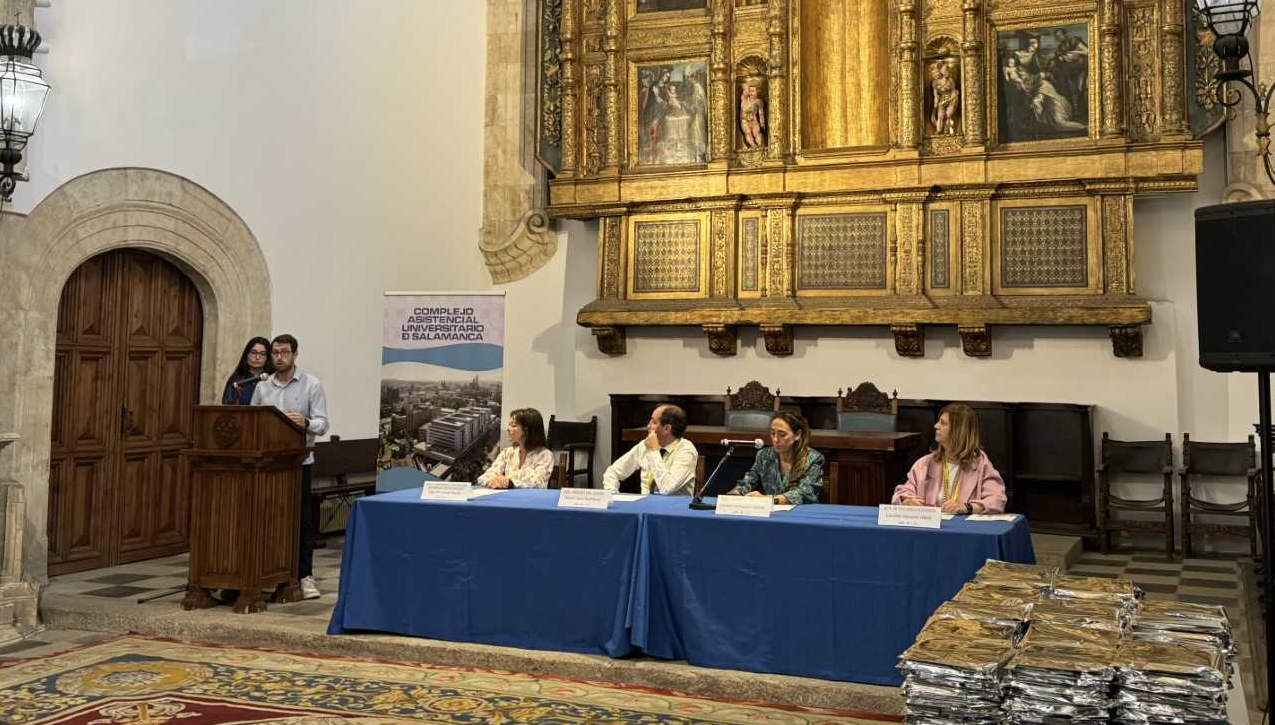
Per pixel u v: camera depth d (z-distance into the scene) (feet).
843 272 34.32
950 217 33.19
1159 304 31.45
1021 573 12.21
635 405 36.47
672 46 36.45
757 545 16.75
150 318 27.84
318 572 26.08
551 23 38.22
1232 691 9.77
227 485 20.93
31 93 21.45
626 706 15.74
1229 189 30.78
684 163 36.32
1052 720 8.54
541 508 18.19
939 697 9.05
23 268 23.70
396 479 26.30
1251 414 30.63
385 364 28.40
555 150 37.93
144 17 26.50
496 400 27.84
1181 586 25.26
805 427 19.86
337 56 32.81
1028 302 31.91
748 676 16.33
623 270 36.58
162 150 27.04
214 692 16.42
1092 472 31.01
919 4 33.86
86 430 26.09
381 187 34.58
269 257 30.32
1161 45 31.27
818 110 35.37
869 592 15.97
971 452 18.56
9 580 21.18
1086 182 31.63
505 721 15.01
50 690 16.52
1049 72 32.45
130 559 27.17
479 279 38.93
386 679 17.16
